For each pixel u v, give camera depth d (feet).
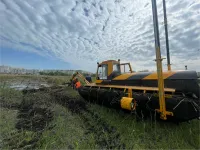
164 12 19.60
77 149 9.04
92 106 19.49
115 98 15.70
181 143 9.64
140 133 11.21
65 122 13.32
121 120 14.03
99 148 9.49
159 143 9.87
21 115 15.85
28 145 9.59
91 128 12.61
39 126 12.80
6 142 9.89
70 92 30.37
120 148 9.46
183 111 10.27
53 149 9.20
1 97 23.16
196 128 11.61
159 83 11.09
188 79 11.66
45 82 58.49
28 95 26.99
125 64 20.83
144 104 12.98
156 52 11.00
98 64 22.07
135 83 16.06
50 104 20.43
